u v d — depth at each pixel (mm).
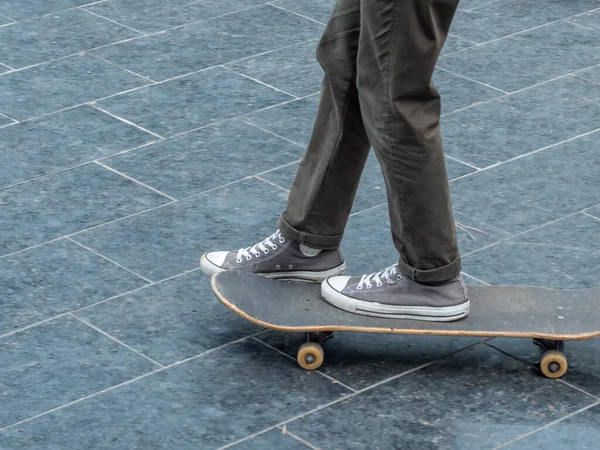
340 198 4707
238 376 4527
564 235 5574
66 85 6957
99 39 7566
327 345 4727
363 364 4605
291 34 7730
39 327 4805
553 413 4332
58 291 5055
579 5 8250
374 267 5285
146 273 5203
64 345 4695
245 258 4883
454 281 4500
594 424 4273
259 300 4605
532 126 6613
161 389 4441
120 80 7043
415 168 4293
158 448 4121
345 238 5520
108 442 4148
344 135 4570
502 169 6156
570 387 4480
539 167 6184
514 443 4164
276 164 6180
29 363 4578
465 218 5703
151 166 6121
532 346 4730
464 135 6500
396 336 4793
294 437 4188
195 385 4469
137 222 5609
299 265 4820
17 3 8070
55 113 6633
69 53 7363
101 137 6395
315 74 7203
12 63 7207
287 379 4512
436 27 4129
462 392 4445
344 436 4195
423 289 4484
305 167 4738
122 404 4355
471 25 7883
